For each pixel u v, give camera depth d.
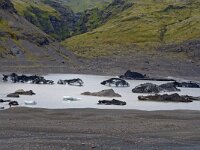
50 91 132.00
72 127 60.38
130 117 72.88
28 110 78.31
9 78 171.38
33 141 48.84
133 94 129.50
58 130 57.62
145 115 76.00
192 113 81.06
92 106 92.56
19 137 51.47
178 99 110.00
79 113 76.44
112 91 121.50
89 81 186.38
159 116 75.31
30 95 115.69
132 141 50.59
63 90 137.50
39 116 71.31
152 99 110.50
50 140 49.84
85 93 123.19
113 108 89.12
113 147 46.78
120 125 63.38
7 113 73.56
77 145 47.09
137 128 61.00
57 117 70.94
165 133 57.50
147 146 48.03
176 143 50.34
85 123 64.69
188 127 63.19
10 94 111.38
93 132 56.84
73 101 103.06
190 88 169.50
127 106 94.56
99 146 47.06
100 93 120.69
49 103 96.94
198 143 50.75
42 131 56.53
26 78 169.38
